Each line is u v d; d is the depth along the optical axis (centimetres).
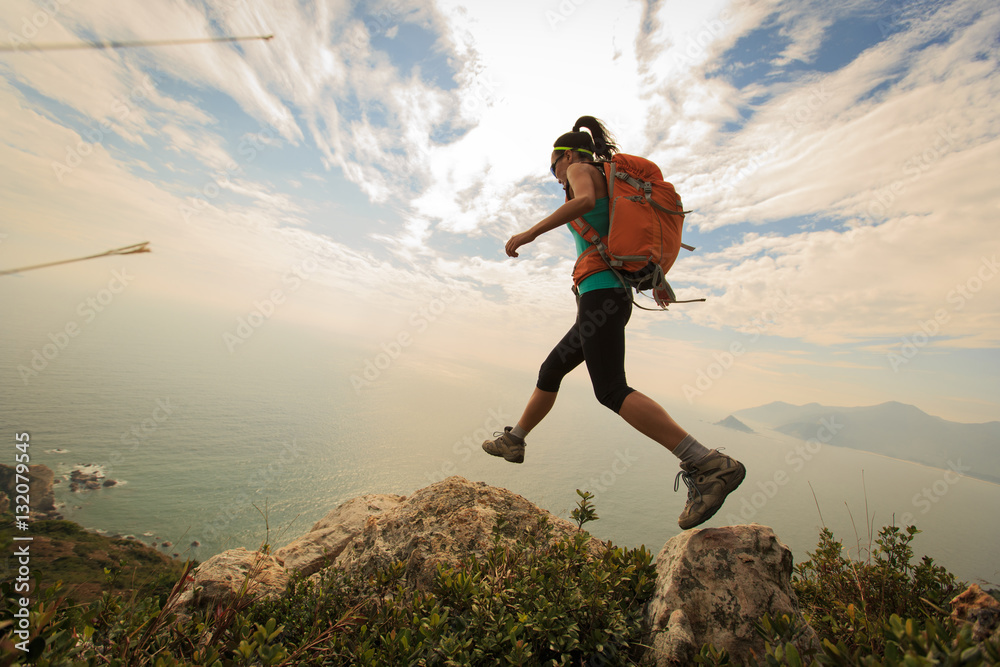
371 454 12494
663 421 200
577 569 211
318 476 10219
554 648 159
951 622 165
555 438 15312
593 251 221
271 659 141
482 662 157
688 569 201
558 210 208
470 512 280
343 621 170
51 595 132
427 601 188
